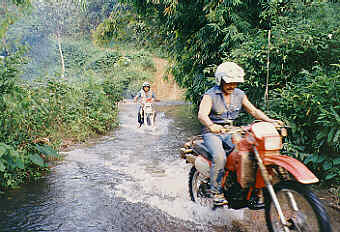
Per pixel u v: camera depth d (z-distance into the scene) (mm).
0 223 3920
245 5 7945
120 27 11547
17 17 6043
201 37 8188
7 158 5246
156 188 5051
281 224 3062
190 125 11039
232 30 7340
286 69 6363
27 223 3920
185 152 4406
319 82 5207
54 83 8336
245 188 3322
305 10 7203
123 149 7711
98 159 6812
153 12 10055
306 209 3164
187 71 10055
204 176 3957
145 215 4090
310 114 5293
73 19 38938
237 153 3332
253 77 6406
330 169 5023
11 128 5902
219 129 3266
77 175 5734
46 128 7660
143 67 31938
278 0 7254
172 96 30234
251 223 3824
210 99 3629
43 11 33938
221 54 8375
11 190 5023
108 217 4059
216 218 3943
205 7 7762
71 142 8344
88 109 10156
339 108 4961
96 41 12430
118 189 5027
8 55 5871
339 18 6668
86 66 32906
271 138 3055
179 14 8617
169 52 10547
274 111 5875
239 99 3725
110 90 12523
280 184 3043
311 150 5480
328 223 2623
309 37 5879
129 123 11898
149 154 7211
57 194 4848
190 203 4359
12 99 5512
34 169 5980
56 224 3889
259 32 7062
